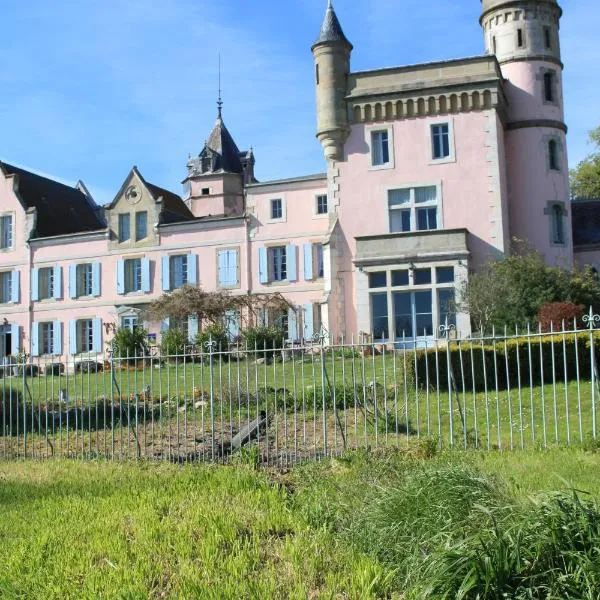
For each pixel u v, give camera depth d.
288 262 37.53
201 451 11.74
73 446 13.03
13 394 15.76
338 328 31.97
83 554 6.62
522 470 8.88
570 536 5.38
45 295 42.50
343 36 33.69
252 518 7.33
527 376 15.70
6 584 6.01
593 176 52.84
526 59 34.00
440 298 30.12
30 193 44.84
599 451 9.84
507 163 33.88
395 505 6.61
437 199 32.03
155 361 27.95
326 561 6.21
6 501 8.91
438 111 32.31
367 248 31.05
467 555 5.30
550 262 32.91
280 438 12.28
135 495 8.66
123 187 41.09
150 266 40.12
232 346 28.16
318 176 37.50
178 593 5.63
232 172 59.56
